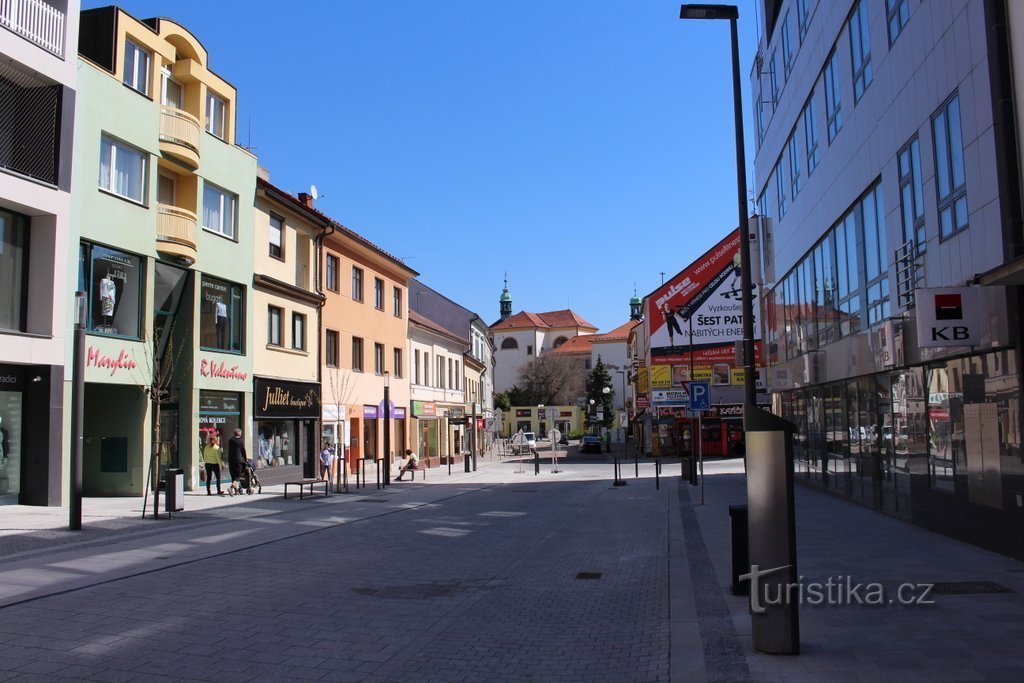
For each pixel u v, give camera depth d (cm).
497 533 1474
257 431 2728
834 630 691
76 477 1427
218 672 601
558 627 760
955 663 586
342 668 618
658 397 5506
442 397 5062
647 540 1372
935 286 1229
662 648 674
